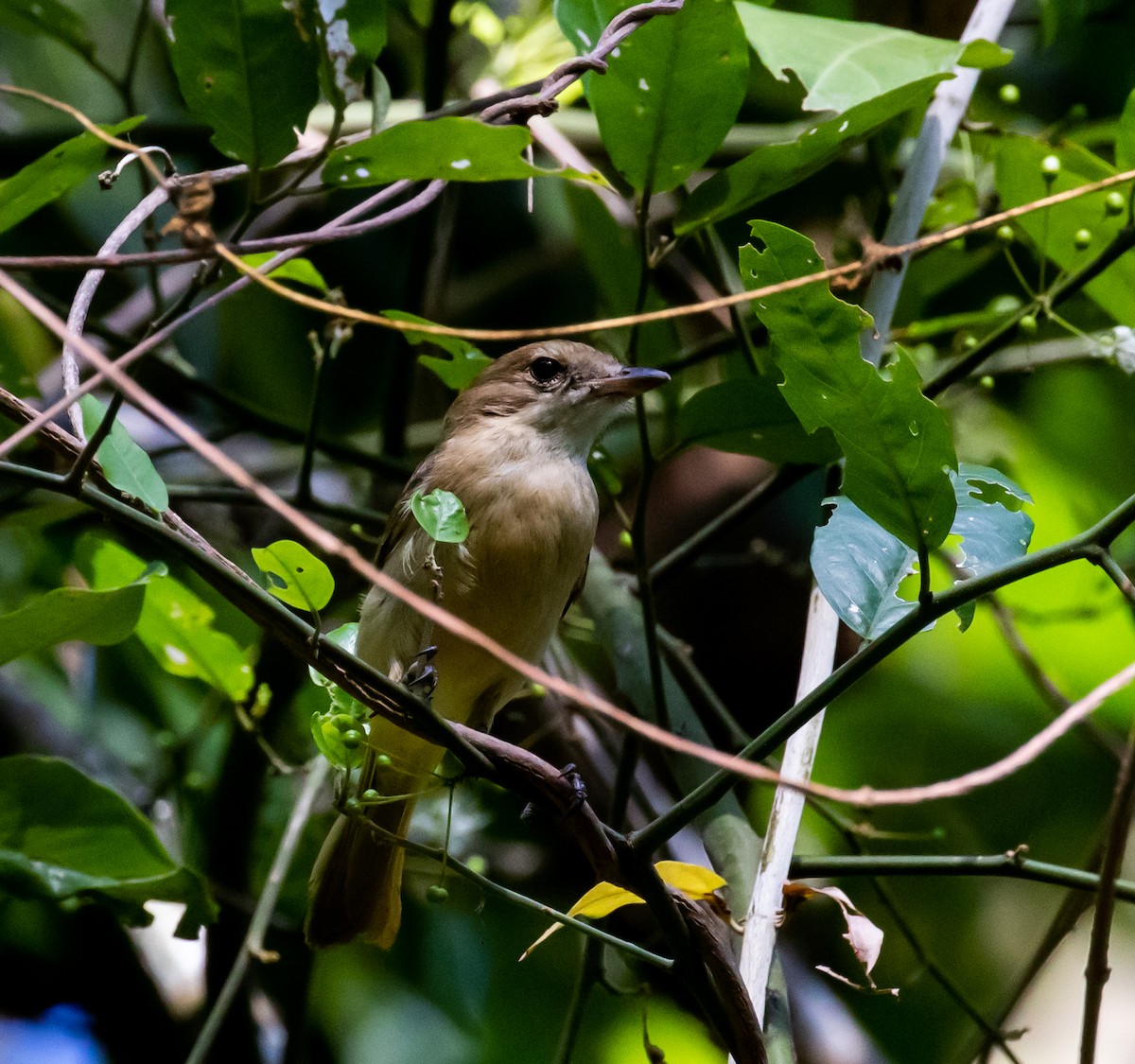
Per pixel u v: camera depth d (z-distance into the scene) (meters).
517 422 8.78
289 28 5.11
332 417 12.54
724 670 12.46
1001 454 11.25
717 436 7.48
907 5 10.68
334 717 5.75
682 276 10.28
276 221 11.26
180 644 8.00
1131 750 4.31
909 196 7.79
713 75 6.19
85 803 6.95
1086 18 11.14
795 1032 10.44
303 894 10.14
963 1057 8.91
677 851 9.54
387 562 8.67
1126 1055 11.13
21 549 11.11
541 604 8.53
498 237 12.91
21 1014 10.10
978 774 4.12
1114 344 7.82
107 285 12.34
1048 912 11.56
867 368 4.86
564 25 7.37
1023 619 9.99
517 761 5.25
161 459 12.00
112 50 12.59
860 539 5.58
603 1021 10.54
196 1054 7.62
